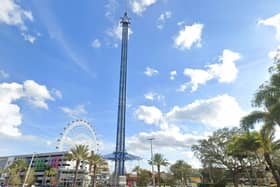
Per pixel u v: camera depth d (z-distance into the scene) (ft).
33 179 374.22
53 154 431.02
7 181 367.25
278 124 82.38
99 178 393.91
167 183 356.18
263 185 215.72
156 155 267.80
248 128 91.15
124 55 288.30
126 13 309.01
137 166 379.14
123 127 261.03
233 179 196.34
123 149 254.47
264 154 111.65
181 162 327.47
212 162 202.08
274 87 74.33
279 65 73.82
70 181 385.50
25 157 471.21
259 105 77.92
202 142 205.57
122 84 274.36
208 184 229.45
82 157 242.99
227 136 193.26
